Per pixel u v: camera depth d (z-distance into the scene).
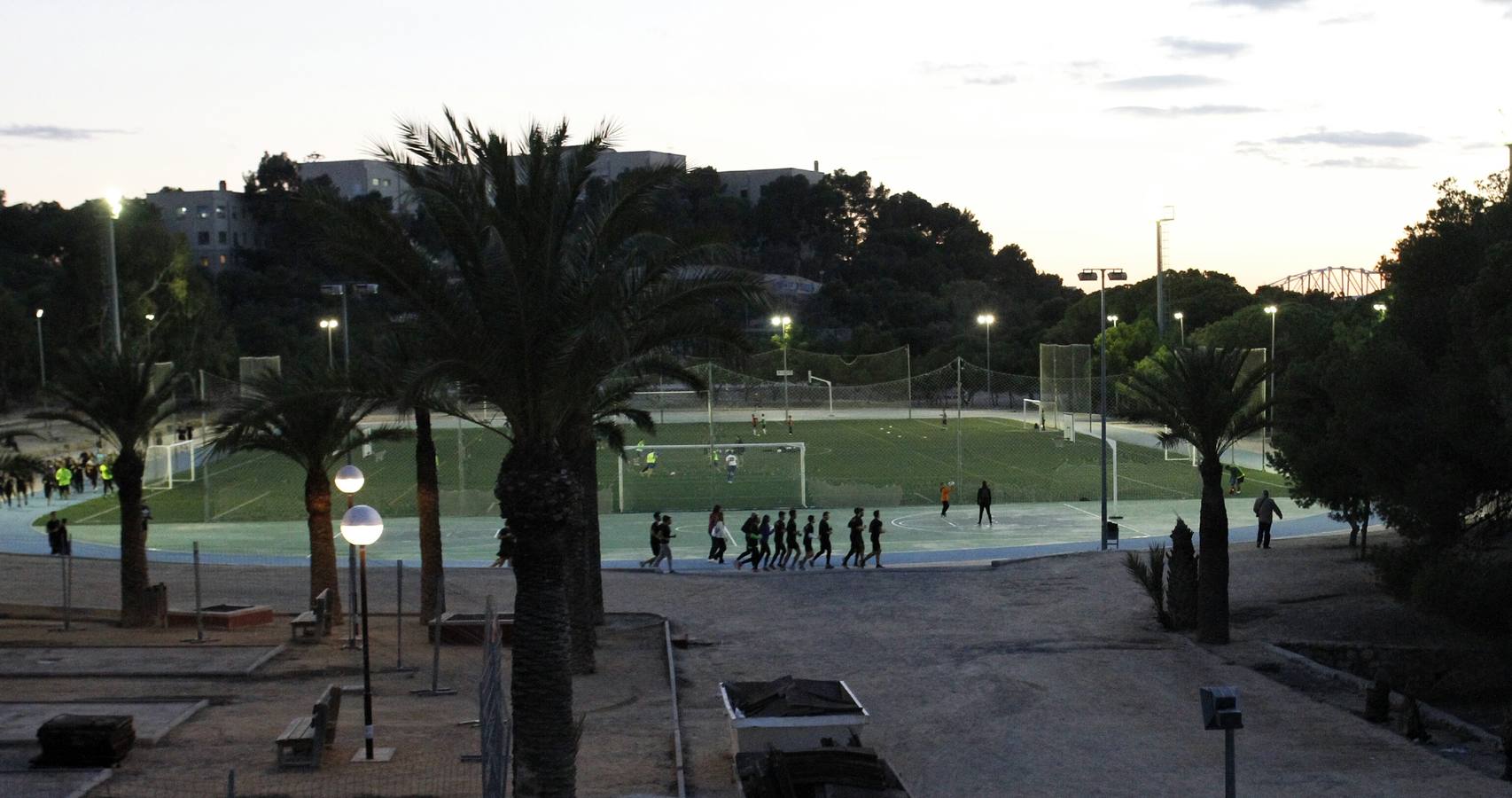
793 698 18.92
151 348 31.58
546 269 15.73
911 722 23.09
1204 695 12.82
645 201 18.95
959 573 39.97
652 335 20.23
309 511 31.11
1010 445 89.00
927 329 165.62
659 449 70.50
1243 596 34.69
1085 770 19.80
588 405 26.44
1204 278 153.38
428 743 19.03
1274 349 72.31
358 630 29.83
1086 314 146.75
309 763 17.23
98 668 24.17
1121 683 25.94
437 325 16.14
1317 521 52.03
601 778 18.34
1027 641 30.41
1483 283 27.62
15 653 25.55
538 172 16.03
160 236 116.38
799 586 38.19
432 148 16.39
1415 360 29.03
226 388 80.50
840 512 56.16
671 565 40.94
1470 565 25.75
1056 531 49.50
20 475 34.56
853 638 31.02
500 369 15.70
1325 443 35.28
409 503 60.28
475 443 96.44
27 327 105.19
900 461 78.12
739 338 20.80
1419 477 27.08
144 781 16.27
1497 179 34.41
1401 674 28.44
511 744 17.92
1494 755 21.45
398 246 16.14
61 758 16.88
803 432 102.12
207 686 23.00
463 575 39.34
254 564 41.97
